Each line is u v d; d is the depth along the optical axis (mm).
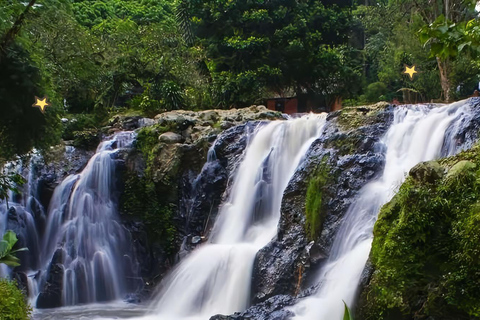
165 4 50938
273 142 16891
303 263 12109
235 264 13648
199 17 31719
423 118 13734
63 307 16734
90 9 44188
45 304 16719
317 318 9641
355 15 34375
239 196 16672
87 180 19297
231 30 31328
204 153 18453
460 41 4375
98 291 17875
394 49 30438
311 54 31375
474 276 7441
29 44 12586
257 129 17672
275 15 31125
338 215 12336
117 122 22766
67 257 18094
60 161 20172
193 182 18219
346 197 12516
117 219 18828
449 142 12586
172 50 28828
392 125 14211
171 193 18641
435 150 12828
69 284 17453
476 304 7328
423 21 27547
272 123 17359
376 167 12828
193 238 17125
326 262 11930
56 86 18953
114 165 19234
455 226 7922
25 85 11734
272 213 15891
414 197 8383
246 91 29797
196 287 14164
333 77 31859
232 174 17281
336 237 12031
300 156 15867
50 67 19453
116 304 17000
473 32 4324
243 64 30844
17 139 12484
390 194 11719
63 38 20844
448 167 8867
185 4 32531
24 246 18422
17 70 11625
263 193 16203
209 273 14125
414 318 7895
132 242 18484
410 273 8078
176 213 18531
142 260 18297
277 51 31109
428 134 13219
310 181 13117
